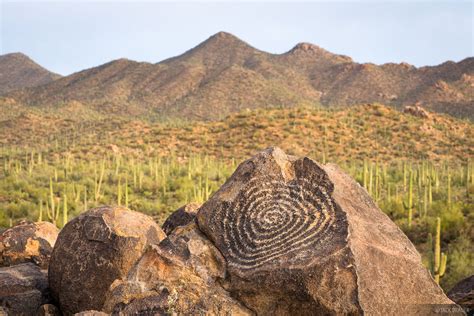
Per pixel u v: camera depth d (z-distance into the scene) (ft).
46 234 34.37
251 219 19.86
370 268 17.67
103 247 23.91
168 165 158.40
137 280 19.19
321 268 17.34
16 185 114.73
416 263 18.65
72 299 24.09
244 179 20.89
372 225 19.61
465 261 46.83
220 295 18.47
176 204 92.48
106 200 98.84
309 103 552.82
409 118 252.01
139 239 24.11
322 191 20.02
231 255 19.19
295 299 17.58
